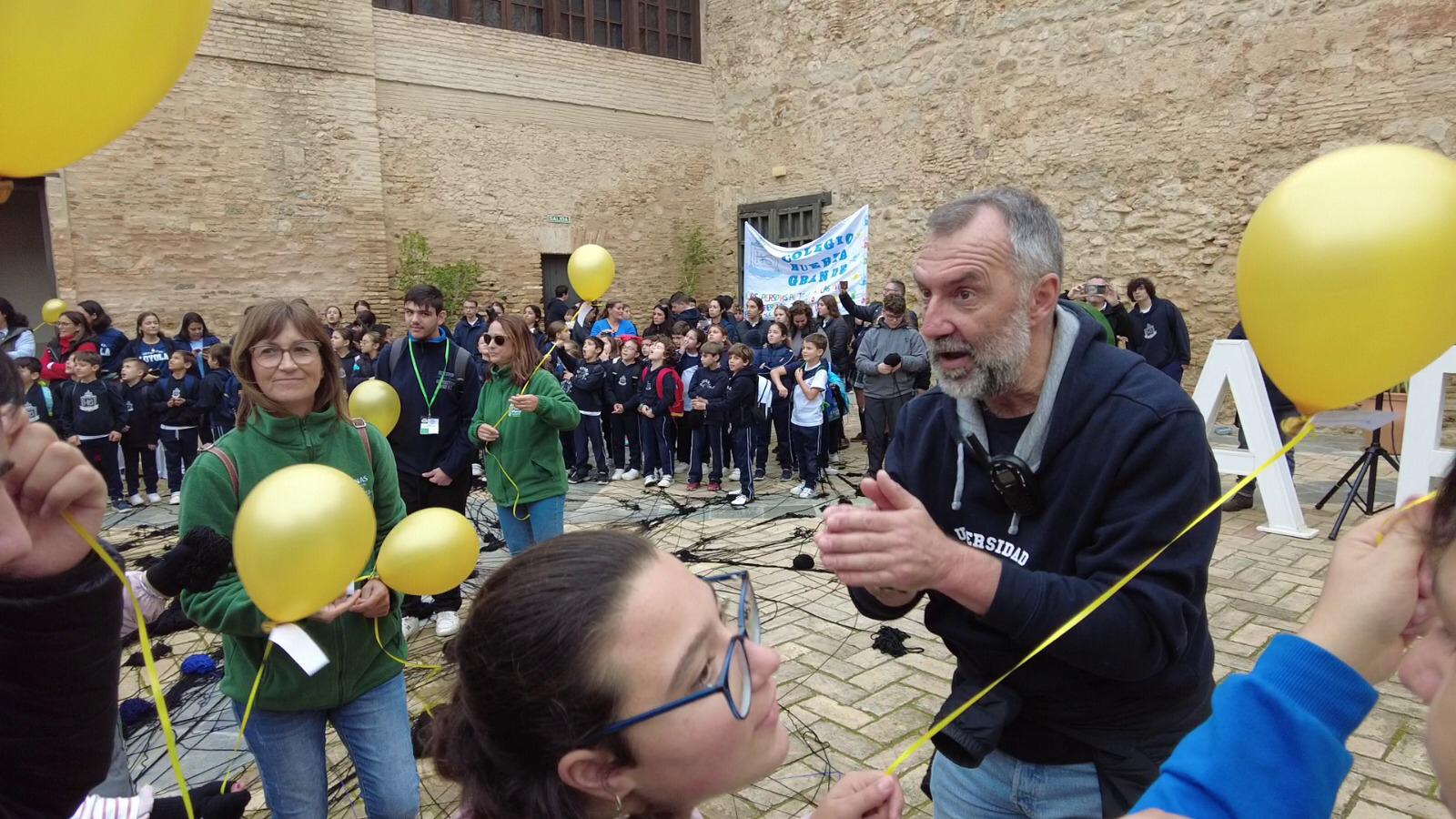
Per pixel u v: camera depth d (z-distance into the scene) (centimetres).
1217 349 596
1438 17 816
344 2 1266
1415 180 115
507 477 421
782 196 1512
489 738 91
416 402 441
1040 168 1137
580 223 1520
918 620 438
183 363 785
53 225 1087
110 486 746
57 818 105
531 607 86
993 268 147
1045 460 152
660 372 783
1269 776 78
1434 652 73
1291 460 614
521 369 419
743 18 1548
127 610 185
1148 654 137
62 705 103
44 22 95
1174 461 141
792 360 819
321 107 1258
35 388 703
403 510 254
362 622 209
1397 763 292
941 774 183
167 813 155
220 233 1192
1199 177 991
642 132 1567
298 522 172
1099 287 770
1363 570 85
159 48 107
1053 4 1106
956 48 1220
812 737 323
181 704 364
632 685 85
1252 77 942
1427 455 504
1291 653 83
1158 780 84
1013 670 143
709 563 538
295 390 218
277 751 205
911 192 1301
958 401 165
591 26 1521
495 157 1432
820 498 724
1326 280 116
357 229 1297
